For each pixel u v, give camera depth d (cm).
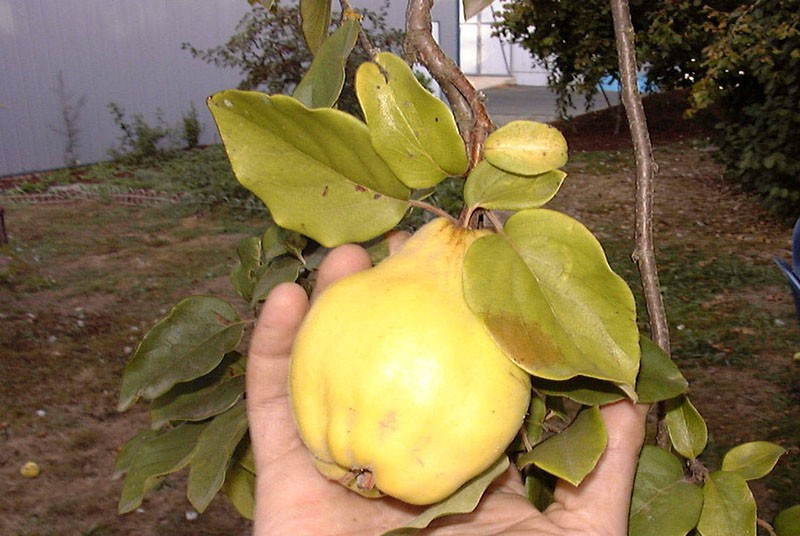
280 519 37
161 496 127
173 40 439
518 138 29
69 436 143
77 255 247
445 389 26
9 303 204
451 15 377
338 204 31
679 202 291
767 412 144
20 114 404
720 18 273
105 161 412
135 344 182
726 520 37
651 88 406
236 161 30
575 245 28
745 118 267
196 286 218
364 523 37
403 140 29
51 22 409
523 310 27
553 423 40
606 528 34
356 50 243
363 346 27
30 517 121
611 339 27
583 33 367
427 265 29
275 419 38
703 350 168
